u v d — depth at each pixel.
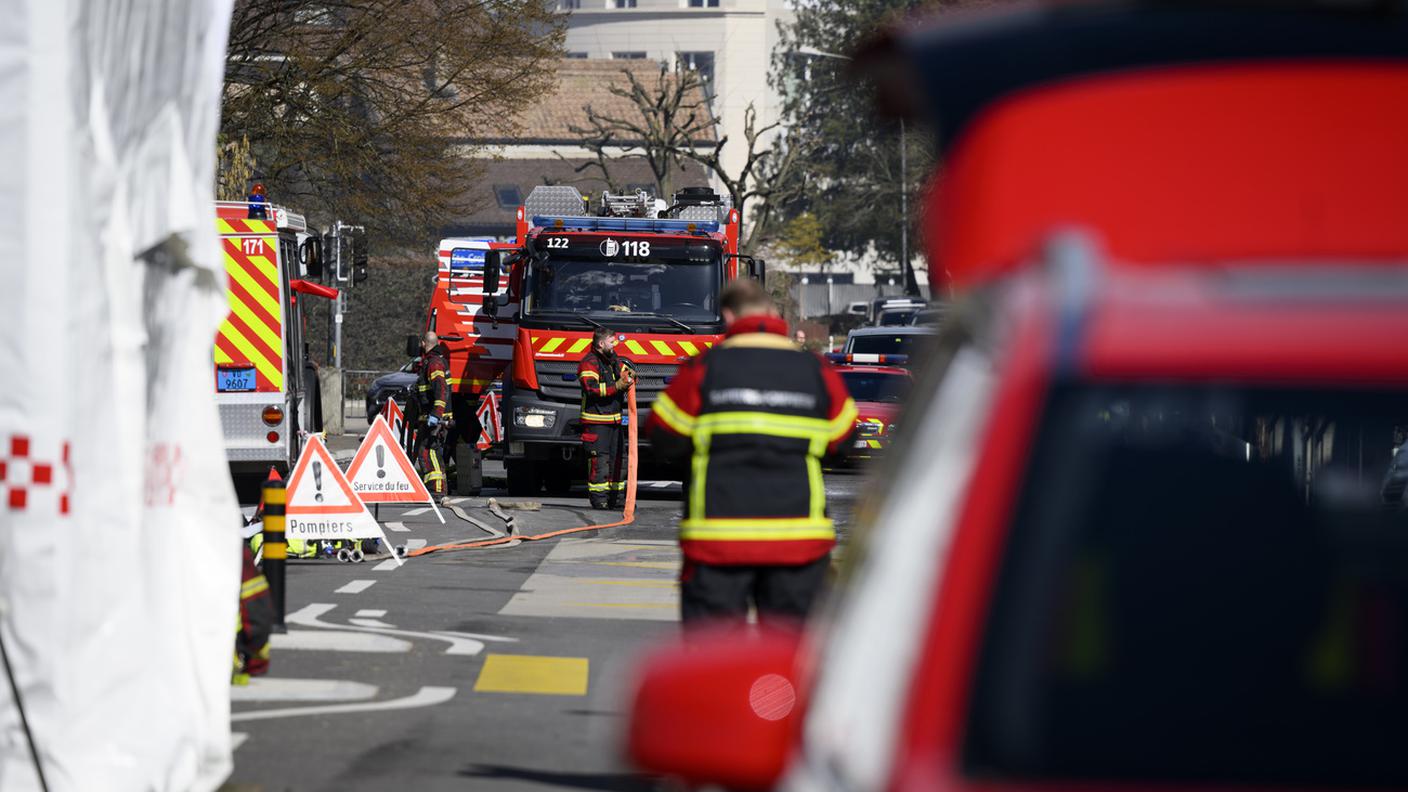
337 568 34.84
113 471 14.26
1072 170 8.16
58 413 13.73
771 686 6.71
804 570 16.48
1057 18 8.25
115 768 14.13
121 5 14.47
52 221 13.77
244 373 44.78
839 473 63.25
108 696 14.13
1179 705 5.41
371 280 138.00
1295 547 5.95
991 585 5.42
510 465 58.09
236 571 16.12
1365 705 5.49
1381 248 8.00
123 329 14.47
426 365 49.59
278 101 79.31
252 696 21.22
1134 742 5.31
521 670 23.22
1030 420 5.72
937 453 6.45
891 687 5.50
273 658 23.84
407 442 53.78
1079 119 8.16
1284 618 5.71
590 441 51.31
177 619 15.45
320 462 35.16
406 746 18.67
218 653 16.02
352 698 21.30
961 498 5.67
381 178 85.31
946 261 8.38
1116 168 8.14
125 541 14.29
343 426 97.75
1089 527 5.62
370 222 91.00
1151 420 6.40
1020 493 5.59
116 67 14.48
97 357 14.14
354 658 24.02
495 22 81.38
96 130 14.16
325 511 35.12
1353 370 5.71
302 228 47.59
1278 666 5.58
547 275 54.78
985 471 5.66
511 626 27.20
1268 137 8.08
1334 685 5.55
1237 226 8.07
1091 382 5.78
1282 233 8.02
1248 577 5.81
